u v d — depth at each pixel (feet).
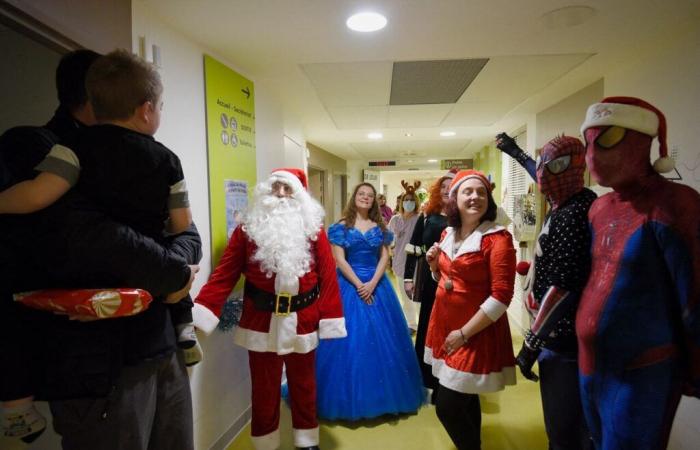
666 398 3.25
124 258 2.81
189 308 4.01
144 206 3.03
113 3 4.65
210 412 6.46
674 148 6.29
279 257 5.63
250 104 8.09
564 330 4.34
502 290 5.18
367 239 8.14
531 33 6.20
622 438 3.37
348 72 8.09
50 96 5.25
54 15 3.87
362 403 7.27
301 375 6.05
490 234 5.51
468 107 11.35
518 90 9.57
